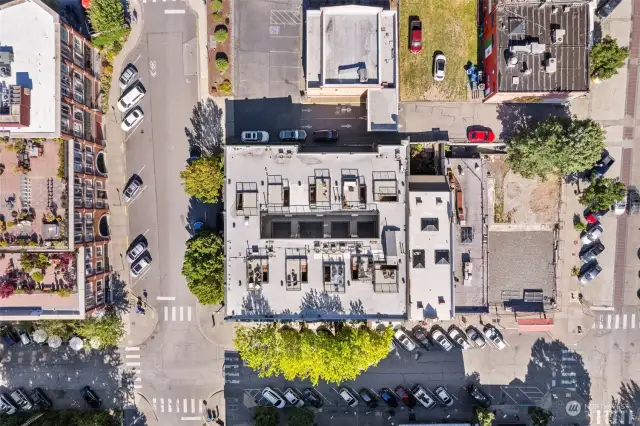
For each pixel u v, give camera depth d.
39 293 50.72
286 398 59.91
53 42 47.38
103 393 60.38
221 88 57.81
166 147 58.88
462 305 56.34
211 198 54.81
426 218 53.06
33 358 60.19
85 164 53.91
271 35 58.28
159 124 58.78
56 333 56.91
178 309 59.84
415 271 52.91
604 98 58.41
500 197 59.12
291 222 55.41
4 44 47.34
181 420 60.59
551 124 52.47
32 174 49.31
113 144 58.78
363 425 60.44
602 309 60.00
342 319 52.22
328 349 51.44
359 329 53.28
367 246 52.47
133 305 59.84
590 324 60.09
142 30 58.09
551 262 59.53
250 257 52.06
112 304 59.09
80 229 52.03
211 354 60.22
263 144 52.19
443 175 55.16
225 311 52.28
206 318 60.03
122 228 59.31
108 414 58.81
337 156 52.31
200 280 53.44
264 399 60.31
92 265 54.59
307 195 52.38
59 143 49.12
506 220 59.22
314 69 54.06
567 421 60.22
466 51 57.81
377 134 57.59
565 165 51.91
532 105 58.44
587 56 52.31
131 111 58.22
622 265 59.66
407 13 57.59
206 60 58.16
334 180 52.38
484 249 56.16
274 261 52.25
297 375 60.62
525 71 52.25
